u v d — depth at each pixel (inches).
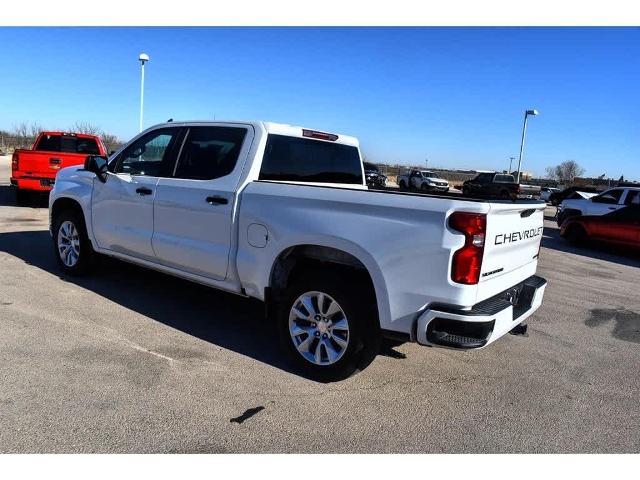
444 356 180.2
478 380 162.6
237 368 158.2
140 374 149.4
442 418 136.5
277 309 162.6
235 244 171.9
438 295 131.1
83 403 131.4
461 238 128.2
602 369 179.0
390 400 144.6
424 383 157.2
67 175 252.4
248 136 178.4
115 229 217.2
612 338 215.3
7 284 230.4
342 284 146.3
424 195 141.8
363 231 141.2
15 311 195.2
